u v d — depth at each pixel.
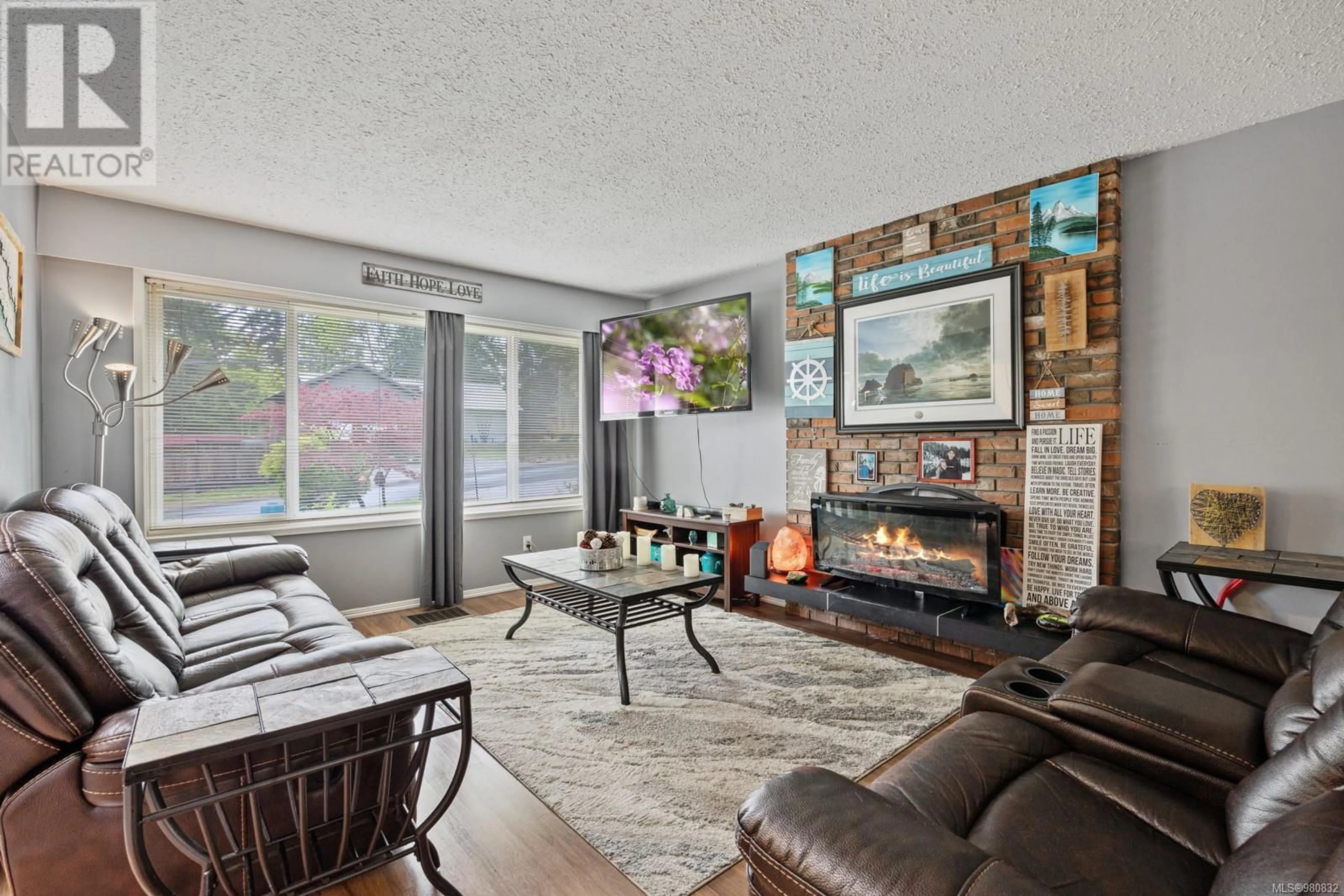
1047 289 2.97
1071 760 1.36
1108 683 1.42
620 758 2.18
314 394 3.92
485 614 4.05
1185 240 2.68
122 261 3.21
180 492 3.47
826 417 3.92
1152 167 2.76
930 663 3.10
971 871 0.74
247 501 3.69
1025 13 1.80
